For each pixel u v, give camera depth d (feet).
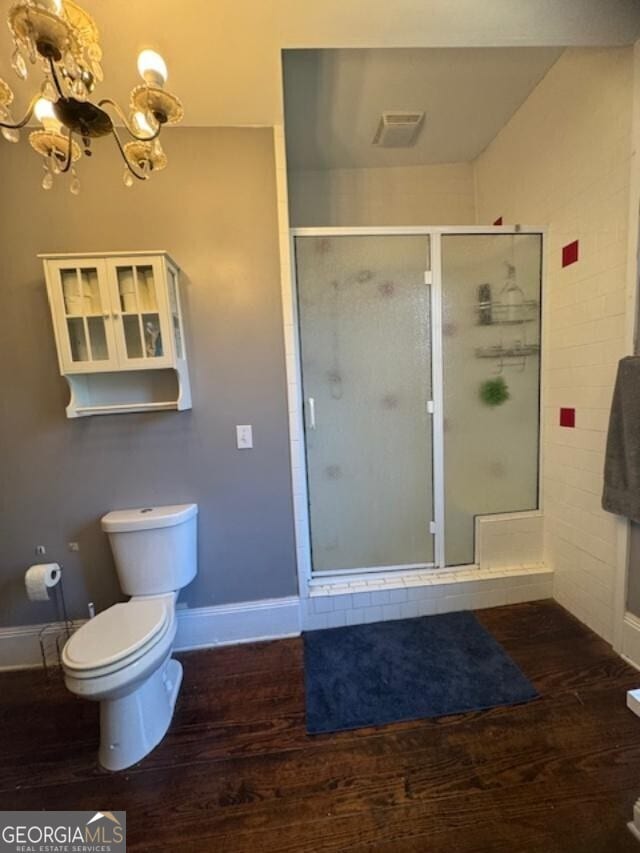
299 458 6.38
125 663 4.18
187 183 5.71
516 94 6.69
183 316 5.89
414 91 6.42
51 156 3.47
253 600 6.53
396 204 8.78
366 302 6.59
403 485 7.00
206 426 6.12
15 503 5.94
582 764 4.16
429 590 6.86
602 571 5.97
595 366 5.89
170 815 3.87
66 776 4.30
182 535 5.80
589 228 5.80
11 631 6.13
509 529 7.24
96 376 5.91
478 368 6.93
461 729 4.63
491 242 6.68
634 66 4.89
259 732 4.72
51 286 5.08
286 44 4.45
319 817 3.79
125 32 4.15
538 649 5.90
